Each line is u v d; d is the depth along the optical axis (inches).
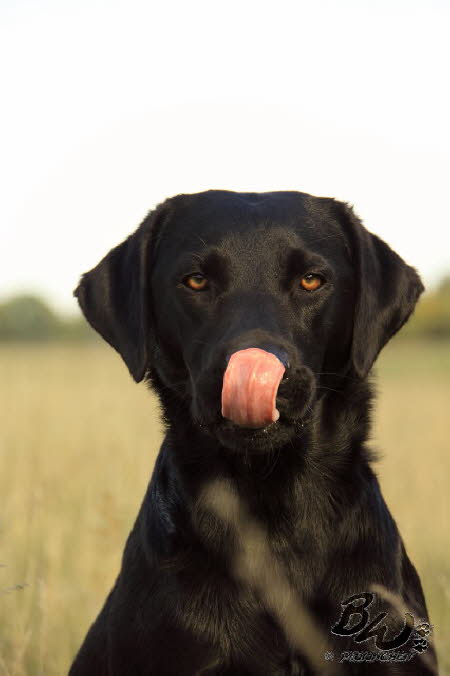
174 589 165.9
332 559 170.1
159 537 172.1
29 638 223.0
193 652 163.3
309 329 173.9
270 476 171.8
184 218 186.9
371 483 179.0
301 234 178.4
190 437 177.0
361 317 180.1
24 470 372.8
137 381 181.3
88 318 195.3
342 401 178.4
